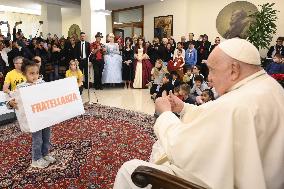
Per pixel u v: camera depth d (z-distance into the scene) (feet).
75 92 9.89
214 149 3.46
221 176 3.37
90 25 30.30
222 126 3.44
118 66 29.27
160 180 3.53
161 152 5.68
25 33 61.11
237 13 32.94
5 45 28.25
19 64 12.18
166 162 4.89
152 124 14.82
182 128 3.76
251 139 3.35
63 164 9.75
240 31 32.81
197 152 3.54
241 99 3.50
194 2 36.70
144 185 3.66
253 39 28.81
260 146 3.43
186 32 37.55
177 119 4.20
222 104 3.53
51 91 9.06
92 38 30.50
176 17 38.17
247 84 3.74
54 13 44.91
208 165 3.49
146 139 12.39
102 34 30.99
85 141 12.05
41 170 9.27
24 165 9.64
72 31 57.88
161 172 3.61
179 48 29.22
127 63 29.68
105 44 29.09
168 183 3.48
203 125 3.56
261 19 28.58
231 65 3.78
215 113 3.51
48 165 9.65
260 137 3.42
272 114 3.48
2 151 10.87
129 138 12.50
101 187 8.28
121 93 26.12
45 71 27.68
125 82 30.81
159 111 4.83
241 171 3.37
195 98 15.89
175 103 5.26
